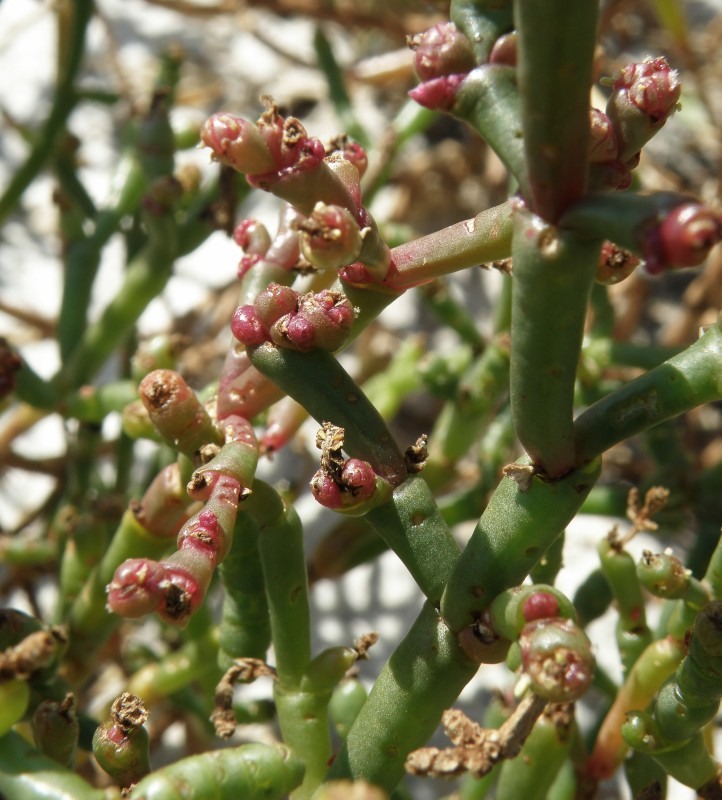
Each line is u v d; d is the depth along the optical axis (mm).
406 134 302
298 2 382
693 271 392
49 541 278
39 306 399
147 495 231
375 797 196
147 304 265
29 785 207
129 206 290
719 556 217
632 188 274
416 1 394
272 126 191
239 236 221
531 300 184
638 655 234
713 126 369
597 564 334
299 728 219
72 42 305
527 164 180
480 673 315
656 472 270
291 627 215
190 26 460
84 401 264
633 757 235
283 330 196
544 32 174
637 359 266
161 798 198
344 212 188
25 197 421
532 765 227
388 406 311
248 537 221
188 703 258
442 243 202
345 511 196
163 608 186
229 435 209
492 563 195
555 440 191
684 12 451
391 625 329
